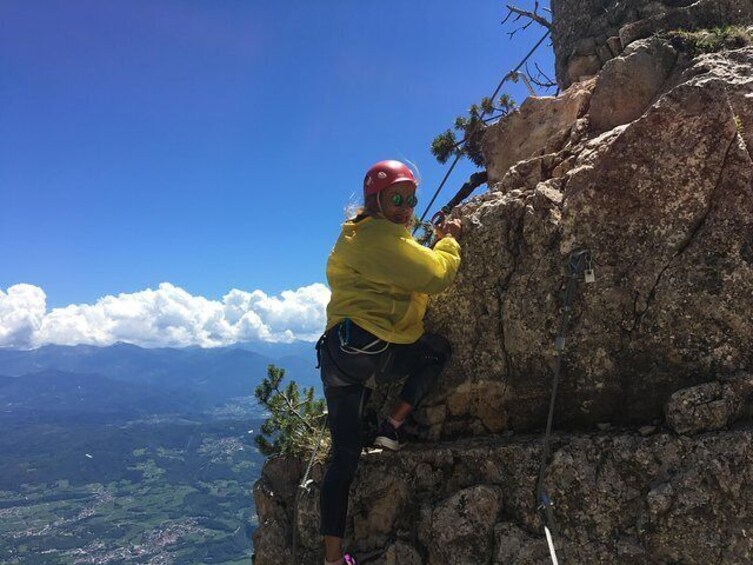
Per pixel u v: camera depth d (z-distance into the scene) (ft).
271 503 15.84
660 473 10.61
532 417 13.21
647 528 10.41
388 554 12.92
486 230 13.99
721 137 11.51
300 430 18.08
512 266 13.62
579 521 11.07
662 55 16.37
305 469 15.64
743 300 11.03
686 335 11.45
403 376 13.32
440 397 14.33
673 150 11.88
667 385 11.60
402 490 13.42
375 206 12.30
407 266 11.65
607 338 12.21
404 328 12.46
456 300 14.23
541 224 13.19
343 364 11.85
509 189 16.31
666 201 11.91
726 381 10.81
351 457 11.98
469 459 12.67
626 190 12.30
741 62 13.39
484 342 13.75
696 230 11.66
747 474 9.89
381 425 14.02
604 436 11.35
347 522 13.82
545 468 11.53
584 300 12.49
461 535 12.03
